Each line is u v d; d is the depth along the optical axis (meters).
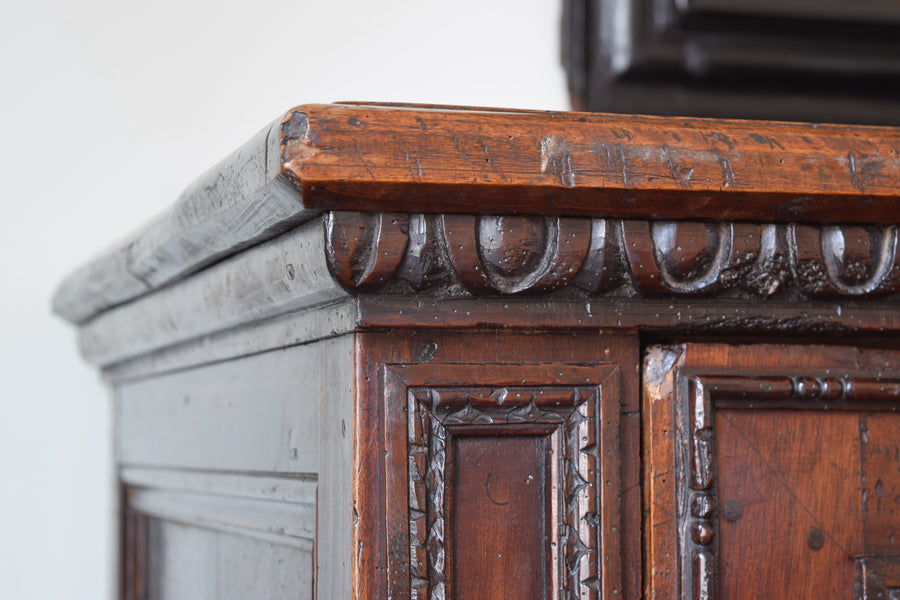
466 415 0.68
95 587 1.23
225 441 0.84
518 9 1.27
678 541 0.70
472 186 0.65
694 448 0.71
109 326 1.03
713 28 1.23
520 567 0.68
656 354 0.71
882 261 0.72
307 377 0.73
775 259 0.71
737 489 0.71
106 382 1.15
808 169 0.69
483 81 1.26
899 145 0.71
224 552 0.88
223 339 0.84
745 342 0.73
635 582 0.70
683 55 1.22
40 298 1.22
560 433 0.69
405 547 0.67
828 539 0.72
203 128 1.25
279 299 0.72
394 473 0.67
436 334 0.68
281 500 0.77
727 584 0.71
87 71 1.23
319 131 0.64
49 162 1.22
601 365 0.70
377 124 0.64
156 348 0.96
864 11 1.27
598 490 0.69
